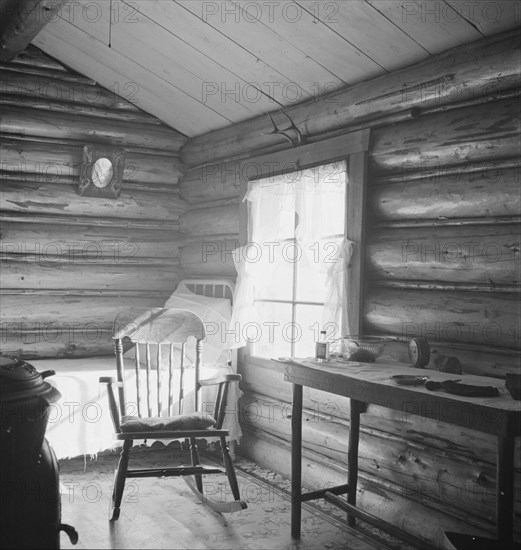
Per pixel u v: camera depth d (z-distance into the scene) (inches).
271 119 189.2
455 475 138.2
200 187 242.1
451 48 147.4
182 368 172.9
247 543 144.5
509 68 132.5
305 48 166.6
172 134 251.6
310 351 192.5
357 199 166.4
